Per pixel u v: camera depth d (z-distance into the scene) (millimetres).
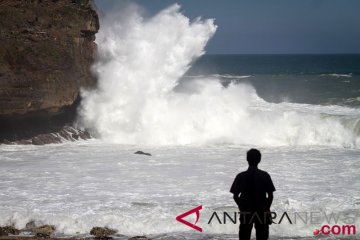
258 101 49781
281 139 36969
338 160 29062
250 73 115812
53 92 34094
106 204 19906
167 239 16844
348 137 36406
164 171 25625
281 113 38500
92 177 24281
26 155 30000
